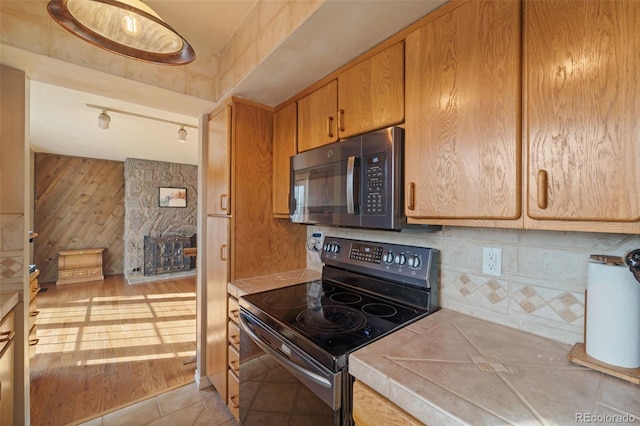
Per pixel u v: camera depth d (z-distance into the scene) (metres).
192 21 1.55
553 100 0.75
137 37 1.05
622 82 0.64
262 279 1.82
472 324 1.10
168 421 1.75
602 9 0.67
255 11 1.44
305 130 1.66
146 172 5.61
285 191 1.82
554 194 0.75
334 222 1.38
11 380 1.36
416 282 1.29
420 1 0.98
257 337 1.26
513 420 0.59
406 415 0.71
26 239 1.47
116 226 5.78
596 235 0.89
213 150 2.00
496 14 0.86
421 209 1.06
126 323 3.30
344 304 1.35
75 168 5.39
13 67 1.39
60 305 3.90
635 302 0.73
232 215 1.78
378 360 0.83
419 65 1.07
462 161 0.94
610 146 0.66
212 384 2.11
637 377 0.70
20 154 1.43
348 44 1.23
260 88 1.66
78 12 0.93
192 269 5.89
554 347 0.92
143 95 1.75
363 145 1.23
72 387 2.09
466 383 0.72
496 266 1.11
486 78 0.88
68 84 1.60
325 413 0.91
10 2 1.22
